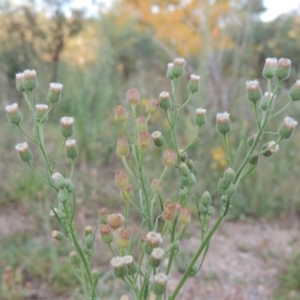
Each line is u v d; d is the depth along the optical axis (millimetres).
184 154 1379
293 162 5516
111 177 5766
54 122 7344
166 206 1203
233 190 1181
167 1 12227
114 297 3352
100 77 7555
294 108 6047
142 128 1332
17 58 9992
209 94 6258
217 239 4531
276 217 5059
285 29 9500
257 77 7188
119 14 12352
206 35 6383
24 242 4188
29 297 3486
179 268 3953
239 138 5582
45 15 11289
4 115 6699
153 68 10477
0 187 5059
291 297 3619
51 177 1267
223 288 3797
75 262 1417
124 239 1188
